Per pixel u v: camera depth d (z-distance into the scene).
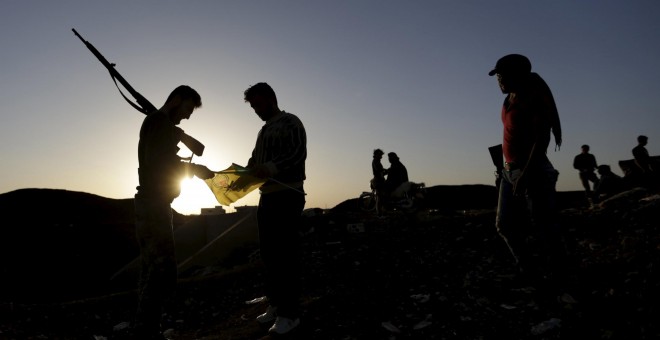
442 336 2.65
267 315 3.30
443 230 6.16
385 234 6.77
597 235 4.49
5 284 6.44
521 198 3.33
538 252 4.07
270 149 3.13
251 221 8.65
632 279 2.98
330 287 4.08
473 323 2.77
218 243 8.18
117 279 7.27
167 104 2.90
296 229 3.02
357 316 3.09
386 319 2.99
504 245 4.71
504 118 3.25
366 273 4.41
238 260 7.85
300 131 3.10
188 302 4.52
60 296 6.68
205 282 5.19
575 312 2.70
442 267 4.17
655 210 4.80
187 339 3.46
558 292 2.92
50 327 3.89
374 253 5.35
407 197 8.15
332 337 2.79
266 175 2.90
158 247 2.64
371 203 10.59
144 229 2.64
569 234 4.71
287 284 2.94
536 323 2.66
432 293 3.38
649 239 3.79
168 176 2.70
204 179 3.16
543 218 3.00
